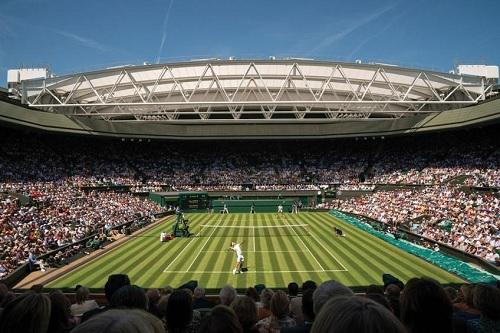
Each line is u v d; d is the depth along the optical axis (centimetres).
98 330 212
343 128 7356
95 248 3691
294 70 4472
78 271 2877
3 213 4041
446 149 7144
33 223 3878
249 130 7481
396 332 214
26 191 5281
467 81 4241
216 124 7488
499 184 5109
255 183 7681
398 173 7294
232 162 8262
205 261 3147
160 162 8081
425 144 7544
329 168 8019
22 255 2923
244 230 4784
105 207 5419
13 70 5741
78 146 7419
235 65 4438
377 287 948
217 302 1068
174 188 7456
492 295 484
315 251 3506
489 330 464
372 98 5238
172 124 7375
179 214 4519
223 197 7294
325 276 2656
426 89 4909
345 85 4862
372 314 218
